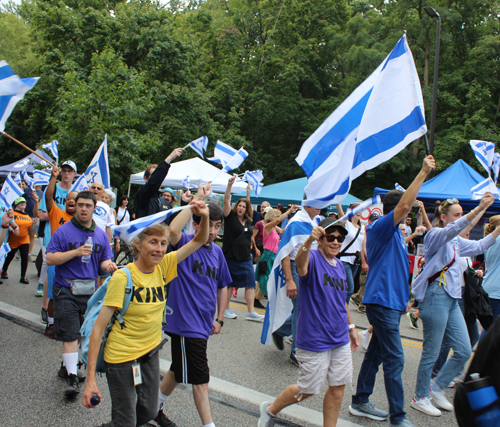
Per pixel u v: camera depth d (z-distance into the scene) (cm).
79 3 2294
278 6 2917
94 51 2142
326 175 381
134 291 276
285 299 472
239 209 689
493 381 154
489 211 1165
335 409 324
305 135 2789
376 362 388
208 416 317
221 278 373
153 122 2167
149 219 279
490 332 163
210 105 2378
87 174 700
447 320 414
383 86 378
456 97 2427
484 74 2461
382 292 361
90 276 421
